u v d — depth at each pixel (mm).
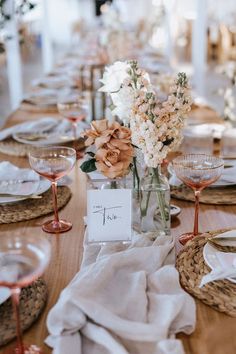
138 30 8953
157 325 875
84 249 1230
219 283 1062
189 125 2225
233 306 995
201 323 960
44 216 1478
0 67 8695
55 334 879
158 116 1144
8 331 929
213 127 2352
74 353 849
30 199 1575
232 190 1639
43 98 3209
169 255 1173
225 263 1085
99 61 4391
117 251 1180
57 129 2395
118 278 1037
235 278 1055
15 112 2998
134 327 871
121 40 5102
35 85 3838
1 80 7902
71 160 1374
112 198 1220
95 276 990
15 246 962
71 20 13422
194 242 1242
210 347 895
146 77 1217
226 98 3322
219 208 1530
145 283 1011
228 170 1661
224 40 9398
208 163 1399
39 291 1062
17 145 2174
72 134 2289
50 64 7379
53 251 1271
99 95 2707
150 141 1152
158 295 975
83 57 5320
